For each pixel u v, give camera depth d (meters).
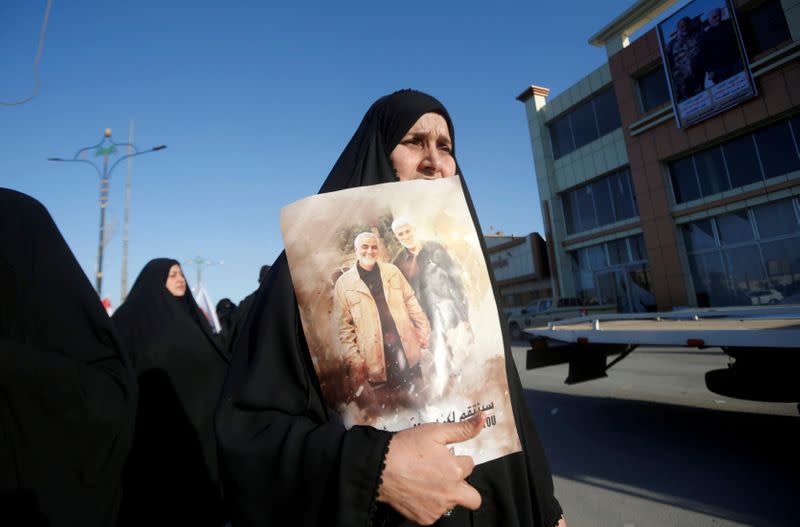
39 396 0.92
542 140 16.81
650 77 13.52
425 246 0.74
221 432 0.71
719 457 3.52
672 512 2.78
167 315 2.91
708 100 11.72
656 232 13.21
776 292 10.98
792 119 10.68
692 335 3.54
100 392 1.01
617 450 3.89
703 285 12.41
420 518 0.56
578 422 4.82
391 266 0.71
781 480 3.03
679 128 12.52
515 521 0.83
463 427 0.59
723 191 11.91
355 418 0.66
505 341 0.96
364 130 1.12
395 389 0.66
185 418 2.70
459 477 0.56
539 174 17.00
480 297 0.74
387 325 0.68
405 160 1.06
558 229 16.34
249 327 0.86
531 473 0.96
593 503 2.99
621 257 14.58
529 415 1.05
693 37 11.94
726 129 11.54
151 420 2.61
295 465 0.62
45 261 1.11
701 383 5.97
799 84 10.29
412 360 0.67
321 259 0.72
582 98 15.39
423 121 1.06
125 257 15.96
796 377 3.14
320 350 0.69
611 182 14.86
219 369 2.94
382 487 0.56
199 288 6.34
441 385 0.67
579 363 4.81
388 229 0.73
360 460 0.57
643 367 7.31
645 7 13.27
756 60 10.88
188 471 2.60
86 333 1.12
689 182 12.72
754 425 4.17
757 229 11.34
